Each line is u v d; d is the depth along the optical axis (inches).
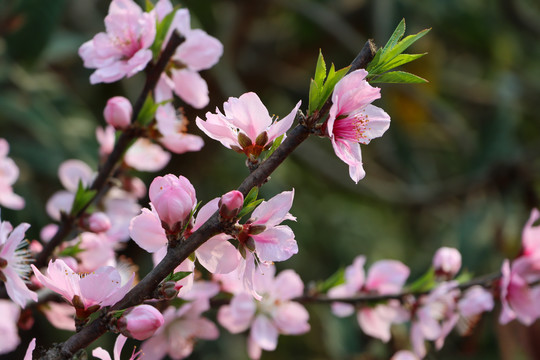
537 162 64.5
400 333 37.7
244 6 58.8
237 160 65.7
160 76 25.7
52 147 49.8
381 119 23.2
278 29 70.4
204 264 22.9
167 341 27.7
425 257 54.7
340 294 29.2
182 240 22.4
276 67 68.6
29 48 46.3
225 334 57.8
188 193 22.6
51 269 22.4
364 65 22.6
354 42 63.2
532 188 60.4
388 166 70.1
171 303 26.9
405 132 67.2
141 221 22.8
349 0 68.6
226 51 58.5
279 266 67.0
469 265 53.9
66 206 29.2
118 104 25.1
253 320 28.4
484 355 43.6
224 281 27.8
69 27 57.3
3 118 52.1
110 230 27.7
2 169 28.0
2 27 45.1
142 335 22.1
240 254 22.8
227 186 65.1
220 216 22.2
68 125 51.3
